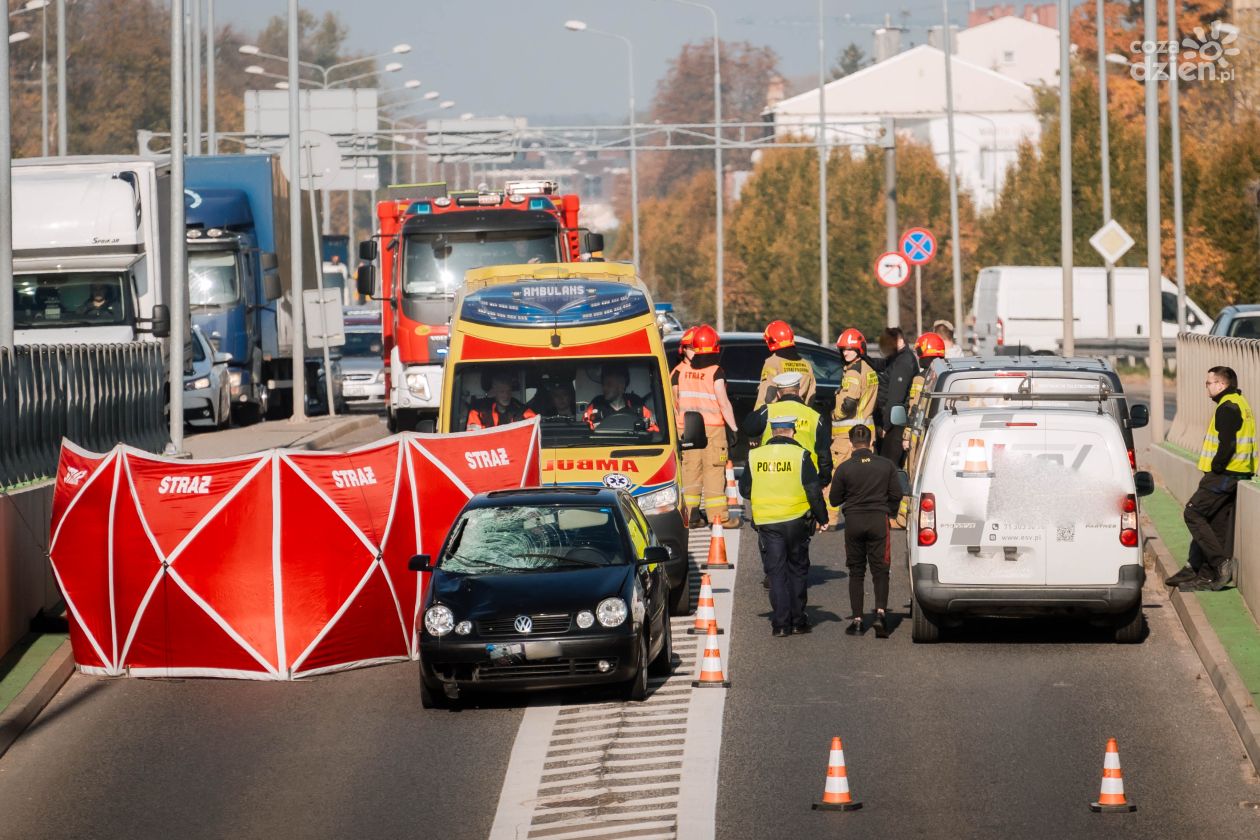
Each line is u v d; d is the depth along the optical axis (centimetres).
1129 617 4106
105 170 8206
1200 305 15500
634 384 4781
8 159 6141
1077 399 4159
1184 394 7419
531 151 15500
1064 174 9175
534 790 3052
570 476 4628
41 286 8019
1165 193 15888
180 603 4109
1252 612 4259
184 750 3444
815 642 4266
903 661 4025
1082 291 14200
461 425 4775
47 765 3362
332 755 3356
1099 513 4047
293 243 10269
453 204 8456
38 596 4553
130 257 8069
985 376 4925
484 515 4019
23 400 5175
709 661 3822
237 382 10000
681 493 4675
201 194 10031
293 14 10319
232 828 2903
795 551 4344
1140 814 2825
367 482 4216
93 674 4175
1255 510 4231
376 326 13850
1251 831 2730
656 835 2755
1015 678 3828
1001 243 19175
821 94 17312
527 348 4806
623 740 3375
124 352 6606
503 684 3638
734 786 3023
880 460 4309
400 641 4259
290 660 4091
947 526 4081
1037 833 2727
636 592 3728
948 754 3206
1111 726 3400
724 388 5681
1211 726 3391
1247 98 15888
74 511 4181
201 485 4128
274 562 4103
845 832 2747
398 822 2892
